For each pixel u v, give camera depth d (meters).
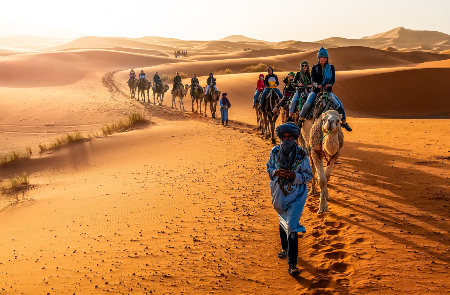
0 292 5.34
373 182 8.84
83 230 7.86
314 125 7.50
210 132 19.14
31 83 46.81
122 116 27.81
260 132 19.02
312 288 4.66
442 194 7.49
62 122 26.36
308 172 4.89
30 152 18.55
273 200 5.07
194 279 5.15
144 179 11.77
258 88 17.98
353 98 39.31
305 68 10.07
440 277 4.58
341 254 5.46
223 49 170.00
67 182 13.48
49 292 5.18
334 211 7.19
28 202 11.34
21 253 7.02
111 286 5.17
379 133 16.66
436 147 12.27
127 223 7.88
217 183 10.15
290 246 4.93
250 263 5.48
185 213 8.00
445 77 41.56
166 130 20.34
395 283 4.54
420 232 5.88
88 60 69.50
